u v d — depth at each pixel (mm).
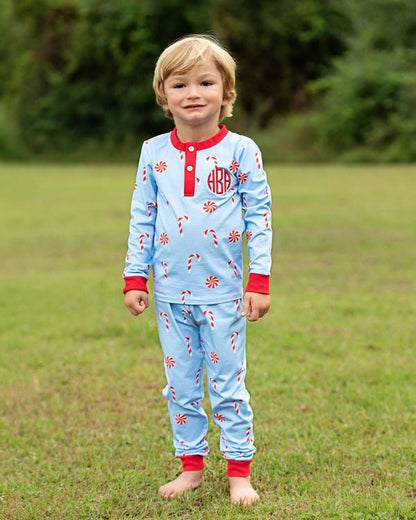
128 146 28984
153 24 27844
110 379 4762
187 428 3238
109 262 8766
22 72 30078
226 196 3031
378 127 25094
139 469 3533
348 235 9953
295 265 8172
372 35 26531
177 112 3023
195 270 3039
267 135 27234
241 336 3127
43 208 13891
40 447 3809
